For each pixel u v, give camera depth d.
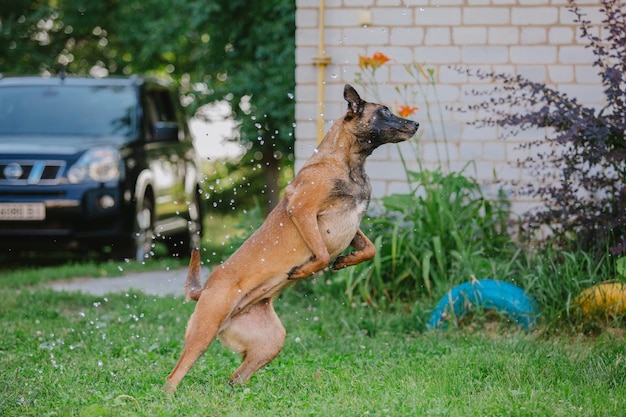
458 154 9.66
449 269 8.51
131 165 11.69
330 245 5.88
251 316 5.88
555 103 8.02
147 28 16.80
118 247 11.76
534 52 9.54
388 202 8.96
